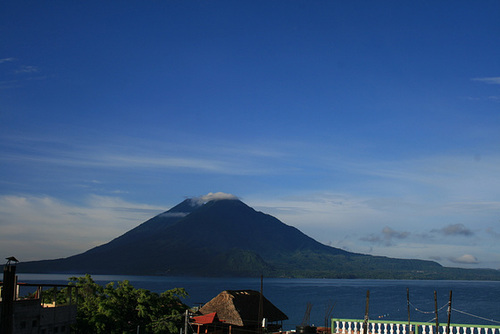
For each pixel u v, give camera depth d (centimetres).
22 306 5066
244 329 6438
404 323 4916
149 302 6519
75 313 5878
